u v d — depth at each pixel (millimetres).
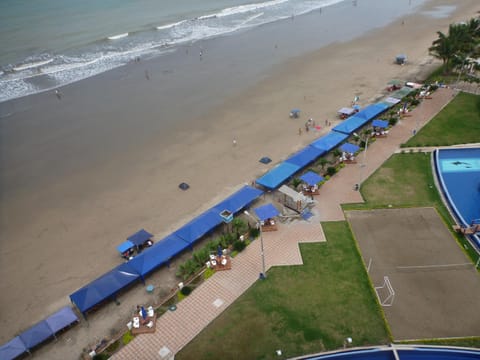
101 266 38719
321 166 51812
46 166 55812
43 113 71500
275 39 112438
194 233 39000
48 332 30219
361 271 35094
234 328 30578
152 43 111438
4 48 106562
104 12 148250
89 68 93312
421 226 40000
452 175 48469
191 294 33938
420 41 102438
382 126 57031
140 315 32031
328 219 41812
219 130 63625
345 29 119312
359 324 30266
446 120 60844
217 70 90125
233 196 43844
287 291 33531
